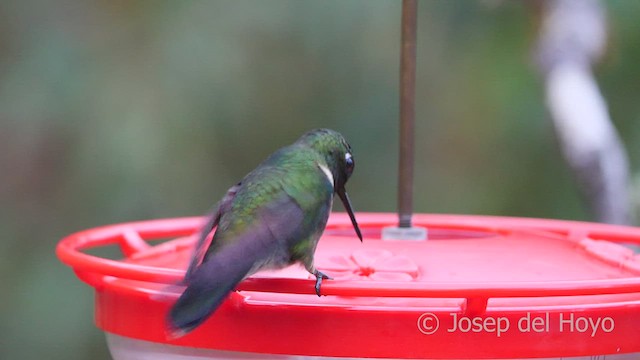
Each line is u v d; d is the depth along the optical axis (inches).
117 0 443.8
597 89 403.5
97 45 439.2
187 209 428.1
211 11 447.8
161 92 434.3
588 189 387.5
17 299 432.5
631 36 425.4
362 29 456.4
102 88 432.5
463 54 472.7
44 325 432.1
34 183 433.1
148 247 217.3
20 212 434.3
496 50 468.4
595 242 203.9
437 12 473.4
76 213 430.0
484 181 471.8
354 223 182.2
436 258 186.7
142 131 427.5
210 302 149.5
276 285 157.9
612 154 386.3
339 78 458.0
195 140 434.0
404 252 190.9
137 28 441.7
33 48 438.0
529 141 465.7
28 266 434.6
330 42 455.5
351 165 181.8
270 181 168.4
